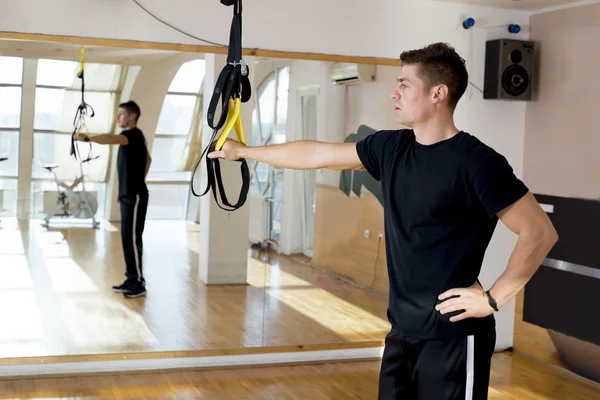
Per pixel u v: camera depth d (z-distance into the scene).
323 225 5.40
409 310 2.33
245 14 4.95
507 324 5.88
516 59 5.49
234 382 4.79
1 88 4.60
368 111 5.39
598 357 5.02
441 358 2.30
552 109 5.45
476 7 5.53
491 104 5.66
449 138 2.28
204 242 5.14
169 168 5.01
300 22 5.10
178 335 5.09
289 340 5.35
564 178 5.34
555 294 5.41
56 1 4.55
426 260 2.28
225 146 2.58
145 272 5.02
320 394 4.60
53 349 4.82
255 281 5.27
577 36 5.20
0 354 4.73
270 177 5.28
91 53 4.71
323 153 2.53
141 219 4.98
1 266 4.71
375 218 5.54
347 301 5.48
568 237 5.29
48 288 4.81
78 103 4.75
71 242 4.84
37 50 4.62
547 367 5.45
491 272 5.76
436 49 2.26
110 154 4.86
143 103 4.88
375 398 4.55
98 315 4.92
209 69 4.97
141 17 4.71
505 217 2.21
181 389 4.59
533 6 5.45
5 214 4.71
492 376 5.20
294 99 5.23
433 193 2.24
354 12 5.23
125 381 4.71
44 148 4.73
